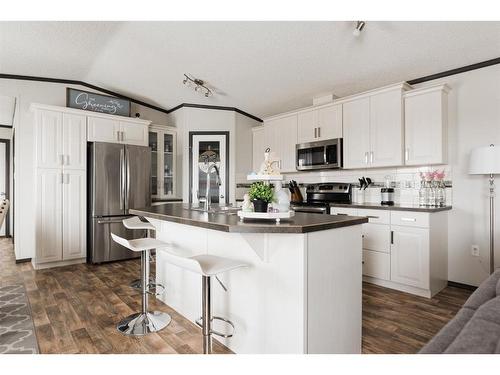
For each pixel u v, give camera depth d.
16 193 4.13
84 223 4.15
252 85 4.26
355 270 1.91
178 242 2.60
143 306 2.35
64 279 3.47
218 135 5.13
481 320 0.82
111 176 4.22
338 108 3.93
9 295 2.95
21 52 3.58
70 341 2.08
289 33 2.98
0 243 5.66
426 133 3.19
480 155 2.74
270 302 1.77
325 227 1.63
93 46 3.55
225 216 2.06
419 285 2.92
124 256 4.32
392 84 3.37
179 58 3.73
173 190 5.30
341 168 3.93
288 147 4.59
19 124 4.14
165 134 5.19
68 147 4.04
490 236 2.97
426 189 3.37
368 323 2.33
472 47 2.83
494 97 2.98
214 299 2.16
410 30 2.68
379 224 3.21
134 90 4.81
